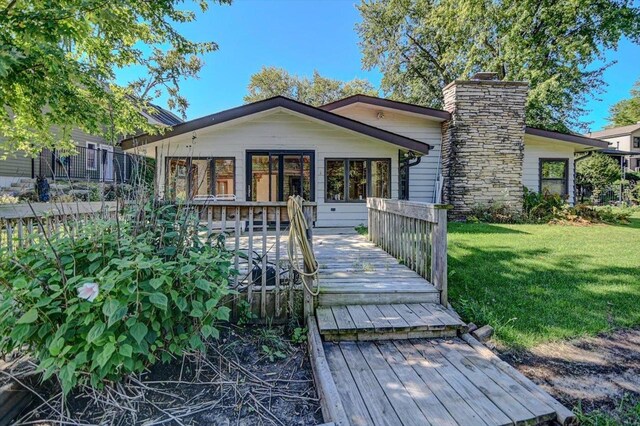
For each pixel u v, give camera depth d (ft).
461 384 6.67
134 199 8.14
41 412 5.84
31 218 9.21
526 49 43.06
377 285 10.71
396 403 6.08
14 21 11.30
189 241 8.01
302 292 9.78
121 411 5.90
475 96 31.24
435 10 50.42
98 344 5.49
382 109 32.04
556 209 30.58
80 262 6.53
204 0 20.15
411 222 12.98
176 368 7.09
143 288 6.04
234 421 5.90
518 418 5.64
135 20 18.16
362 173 27.73
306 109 24.32
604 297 11.23
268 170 27.02
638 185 53.01
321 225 27.50
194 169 25.64
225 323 9.31
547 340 8.87
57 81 13.78
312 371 7.43
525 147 35.40
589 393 6.79
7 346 5.93
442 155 33.12
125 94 20.67
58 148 21.94
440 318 9.20
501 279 12.80
